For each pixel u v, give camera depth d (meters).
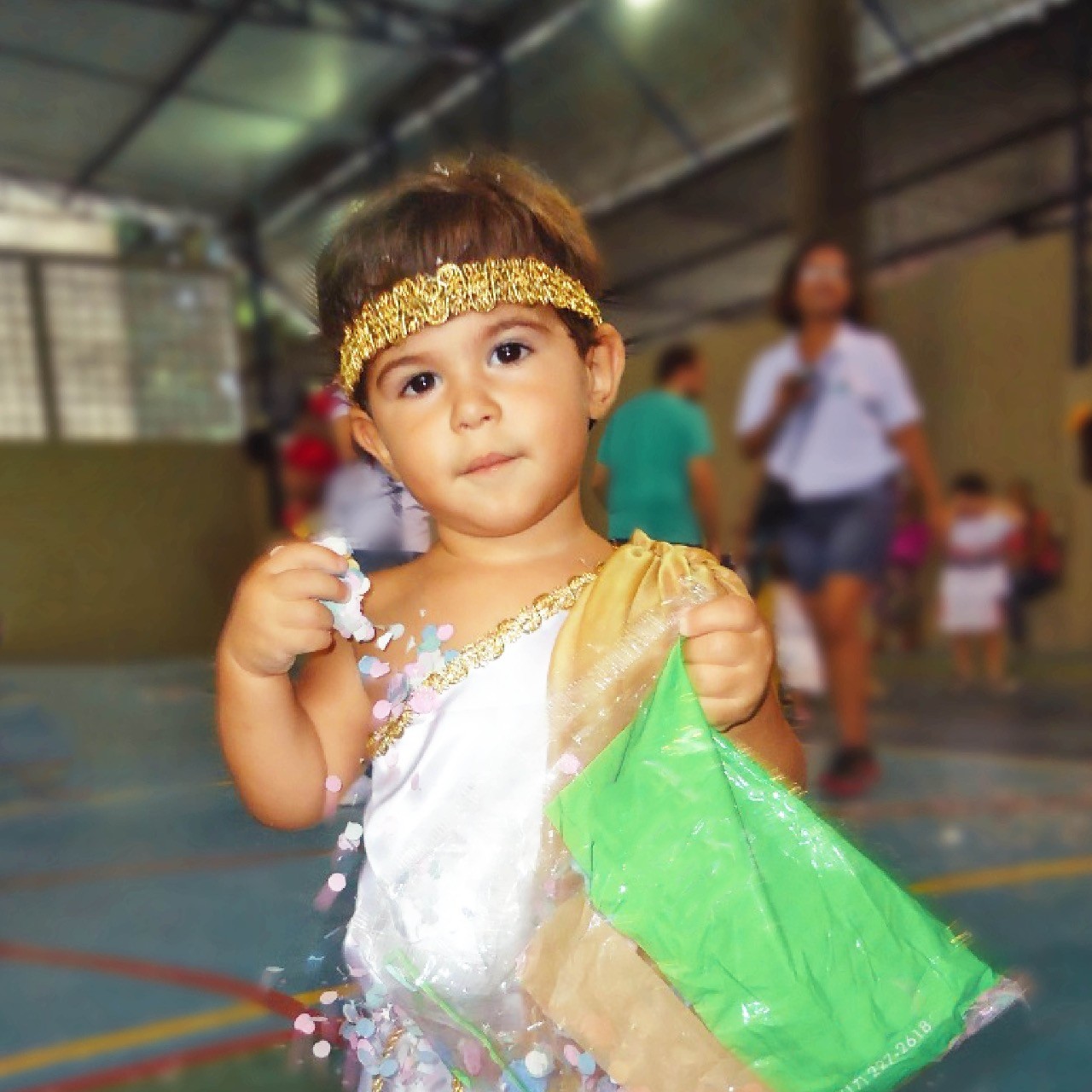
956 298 9.20
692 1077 0.82
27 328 12.43
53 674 9.44
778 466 3.61
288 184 13.76
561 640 0.91
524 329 0.91
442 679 0.93
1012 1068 1.59
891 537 3.60
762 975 0.82
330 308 0.99
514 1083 0.85
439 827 0.89
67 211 13.73
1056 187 10.98
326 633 0.92
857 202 7.28
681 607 0.89
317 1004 0.95
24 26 9.99
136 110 11.90
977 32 9.96
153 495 12.22
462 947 0.86
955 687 6.66
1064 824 3.10
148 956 2.30
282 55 10.99
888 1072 0.84
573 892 0.86
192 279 13.29
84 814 3.68
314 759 0.97
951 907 2.38
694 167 11.89
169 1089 1.71
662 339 14.62
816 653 3.98
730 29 10.07
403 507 1.08
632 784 0.85
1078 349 8.48
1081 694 6.07
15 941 2.43
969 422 9.16
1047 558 8.57
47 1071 1.79
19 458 11.78
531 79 11.53
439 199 0.94
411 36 10.96
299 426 5.71
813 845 0.87
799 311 3.63
